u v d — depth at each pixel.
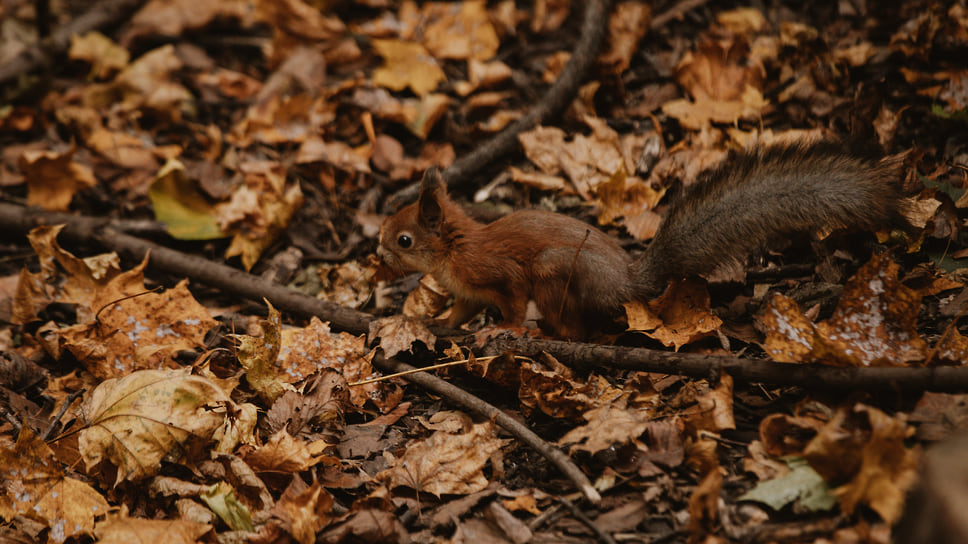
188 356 8.86
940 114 10.03
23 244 11.38
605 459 6.86
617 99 12.16
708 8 13.16
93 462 6.97
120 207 11.85
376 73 13.08
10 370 8.73
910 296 6.92
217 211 11.37
